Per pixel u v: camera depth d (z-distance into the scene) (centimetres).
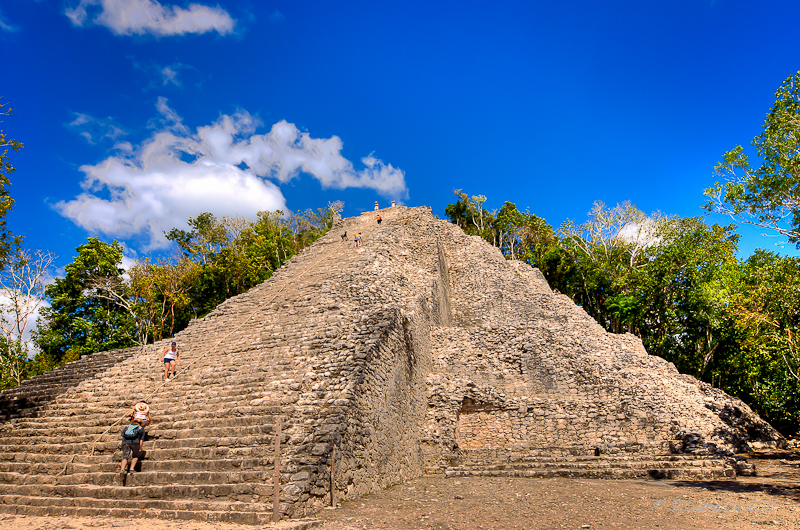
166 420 1150
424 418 1753
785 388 1908
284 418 1045
